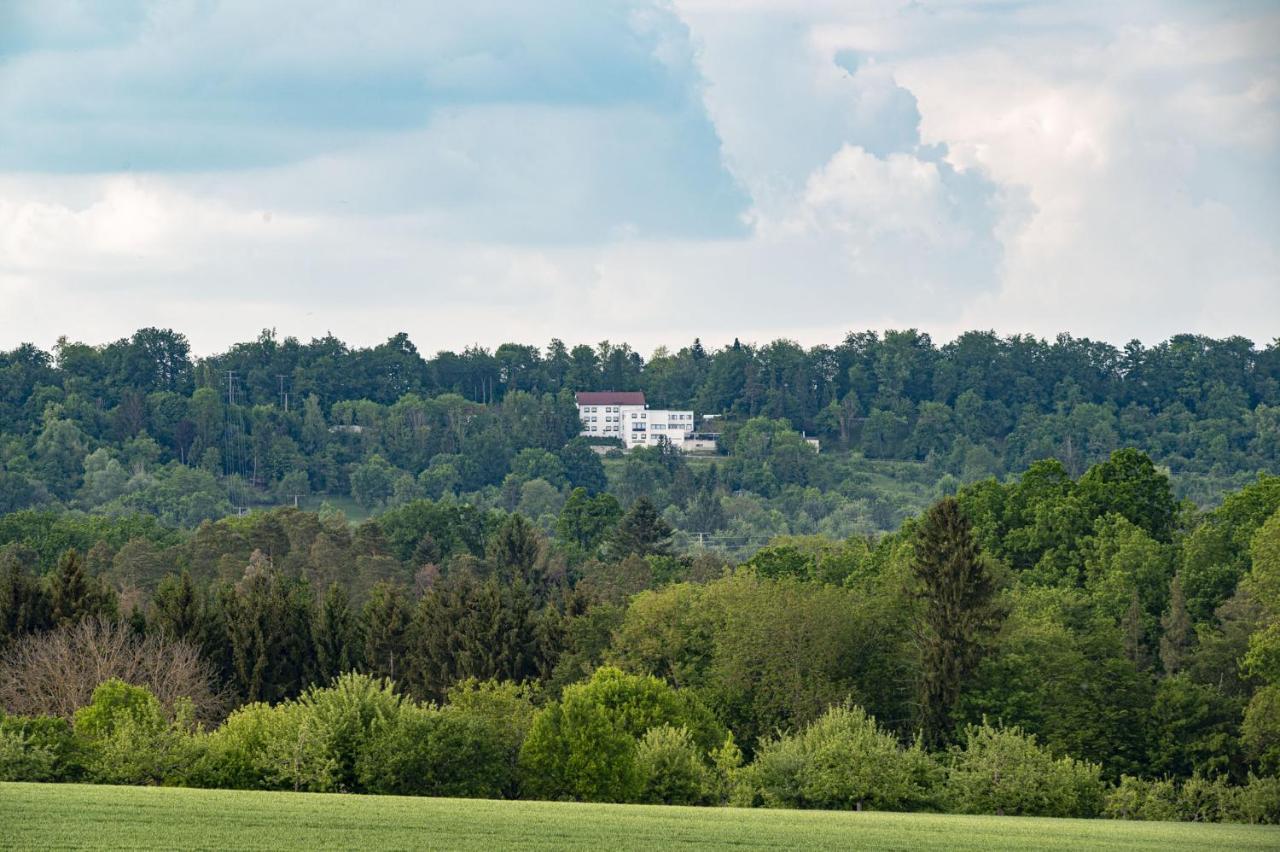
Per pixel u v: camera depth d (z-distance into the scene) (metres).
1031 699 166.12
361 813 112.69
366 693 134.75
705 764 147.12
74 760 131.50
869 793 130.00
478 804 120.50
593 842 105.94
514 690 162.62
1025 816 129.25
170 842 101.44
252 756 132.25
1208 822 131.50
